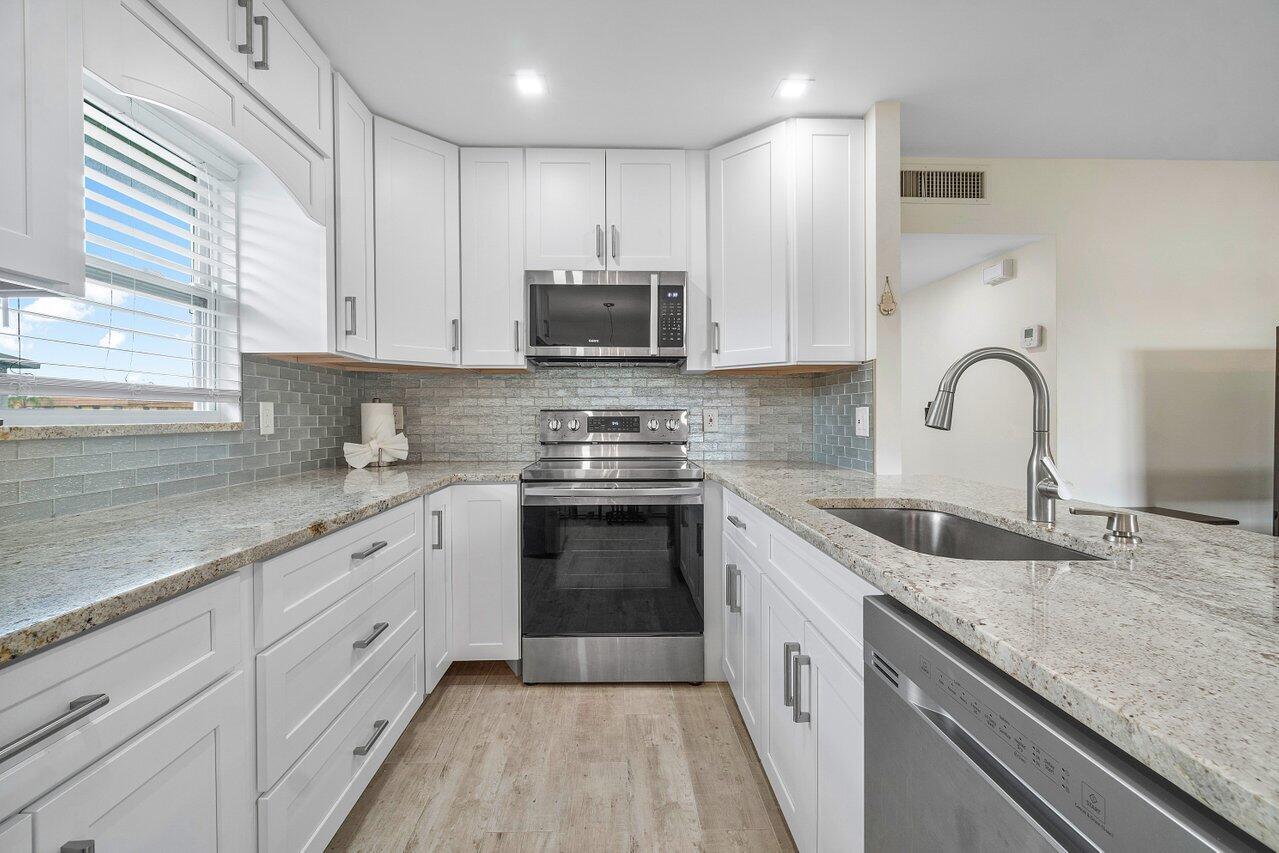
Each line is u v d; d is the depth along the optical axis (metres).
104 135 1.31
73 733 0.68
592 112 2.23
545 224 2.50
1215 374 3.03
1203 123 2.42
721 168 2.48
